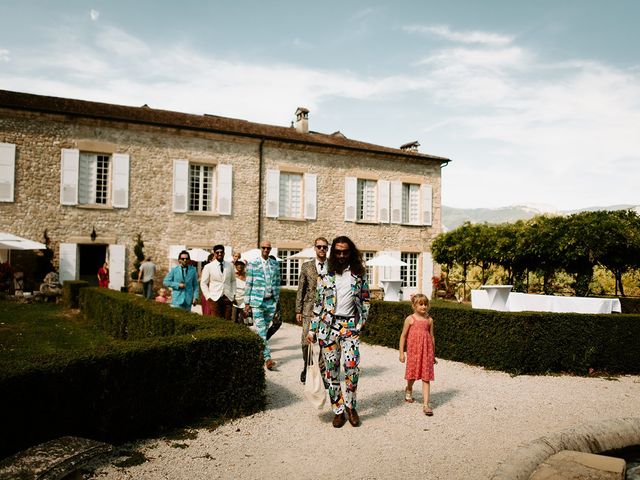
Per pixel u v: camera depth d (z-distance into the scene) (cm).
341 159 2039
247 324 1059
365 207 2122
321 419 469
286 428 441
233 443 402
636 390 601
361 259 472
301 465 361
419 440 414
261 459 371
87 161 1638
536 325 687
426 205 2223
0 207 1488
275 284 702
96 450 315
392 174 2150
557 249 1529
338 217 2019
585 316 705
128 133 1666
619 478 332
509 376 663
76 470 319
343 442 409
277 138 1866
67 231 1572
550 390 589
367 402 527
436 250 2131
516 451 366
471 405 519
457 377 653
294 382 610
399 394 561
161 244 1700
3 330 950
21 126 1520
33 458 294
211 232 1780
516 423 460
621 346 712
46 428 349
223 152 1812
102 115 1592
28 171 1525
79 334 934
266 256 702
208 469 351
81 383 370
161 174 1709
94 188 1644
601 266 1858
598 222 1436
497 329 703
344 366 455
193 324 568
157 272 1691
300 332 1049
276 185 1894
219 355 465
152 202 1694
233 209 1817
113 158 1636
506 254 1741
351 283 461
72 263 1567
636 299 1516
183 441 404
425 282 2208
